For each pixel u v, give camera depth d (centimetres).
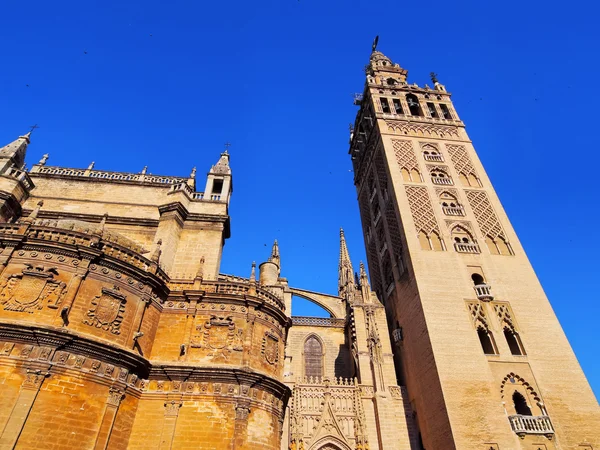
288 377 3738
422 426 3450
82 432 1895
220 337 2533
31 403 1808
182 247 3184
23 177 3347
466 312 3588
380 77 6569
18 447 1716
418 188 4647
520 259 4056
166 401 2256
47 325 1992
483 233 4288
